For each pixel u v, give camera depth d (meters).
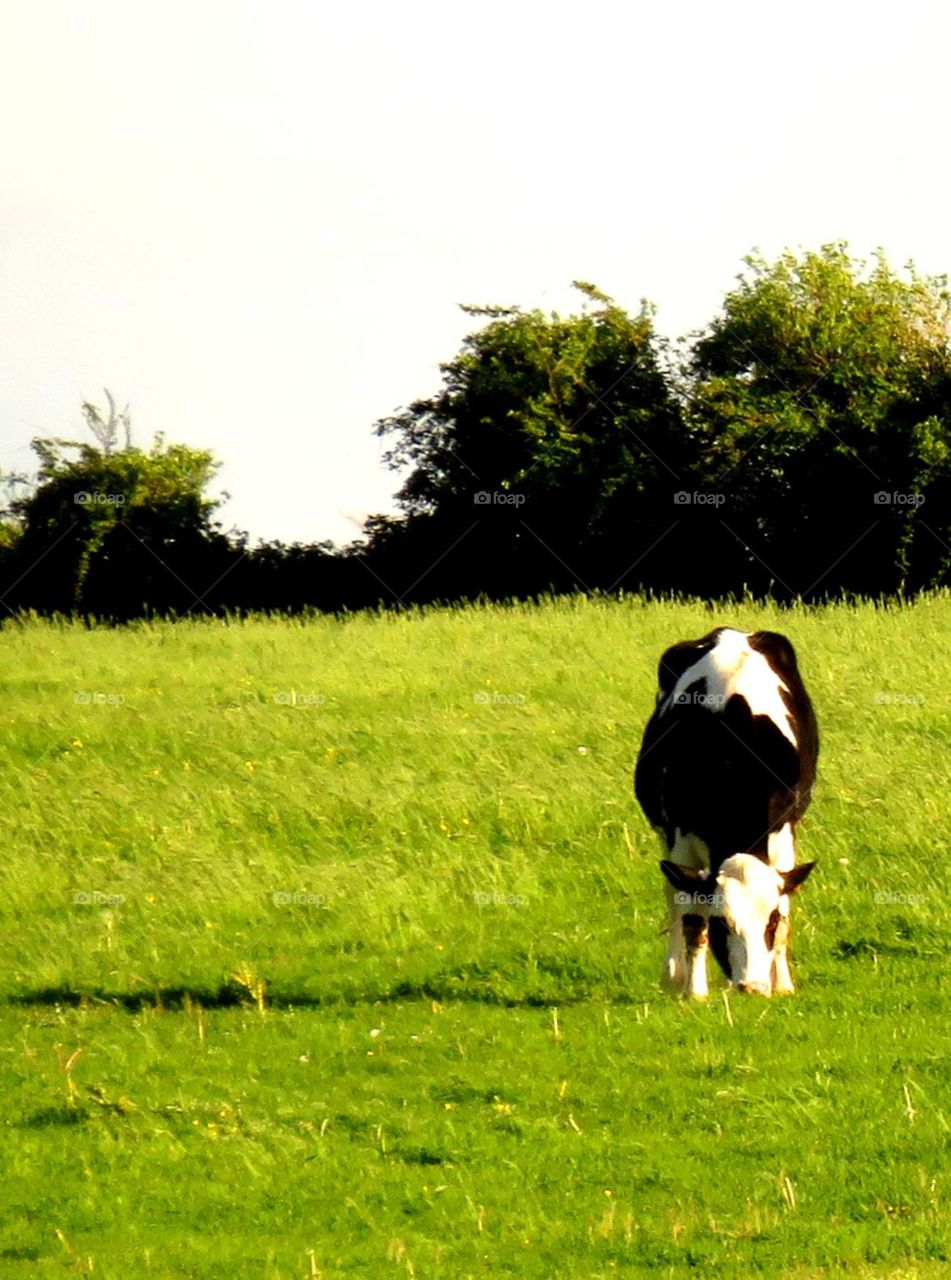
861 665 23.83
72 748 22.83
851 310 40.84
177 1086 12.66
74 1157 11.38
